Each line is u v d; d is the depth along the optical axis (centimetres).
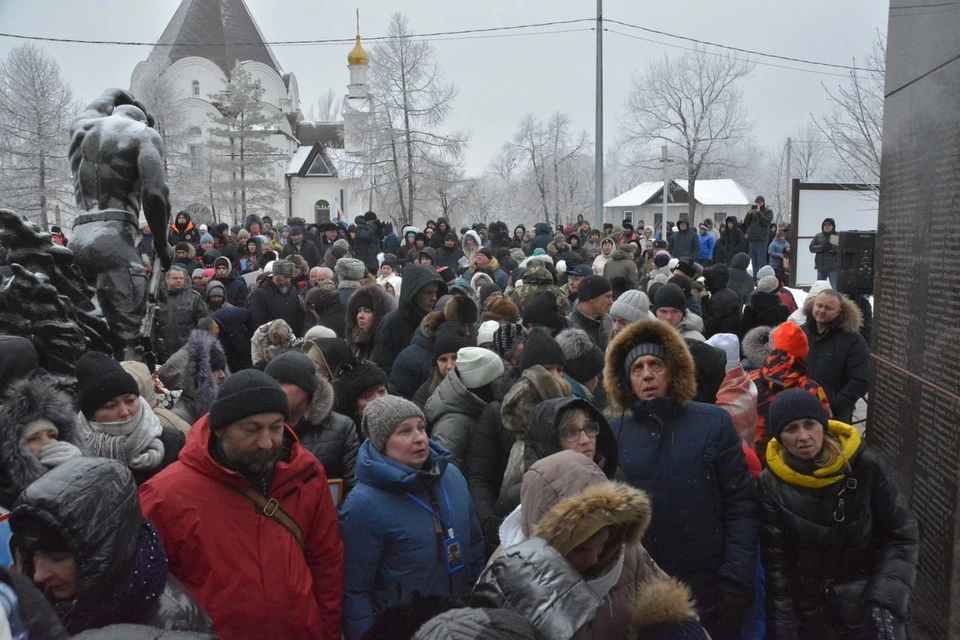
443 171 4838
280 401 297
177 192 5662
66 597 210
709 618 346
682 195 6450
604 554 238
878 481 342
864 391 605
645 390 360
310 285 1056
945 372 383
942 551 375
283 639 291
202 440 301
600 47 2402
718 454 354
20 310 420
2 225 486
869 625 327
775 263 2088
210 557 286
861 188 1783
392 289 1059
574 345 504
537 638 190
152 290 627
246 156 6041
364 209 7400
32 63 4441
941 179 396
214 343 515
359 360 487
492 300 691
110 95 657
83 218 601
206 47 6875
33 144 4466
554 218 6694
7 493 277
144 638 160
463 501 352
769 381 491
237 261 1461
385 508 331
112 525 209
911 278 437
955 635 358
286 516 303
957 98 378
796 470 341
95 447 334
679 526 348
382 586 331
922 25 427
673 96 5131
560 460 255
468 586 344
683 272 945
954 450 369
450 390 446
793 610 343
